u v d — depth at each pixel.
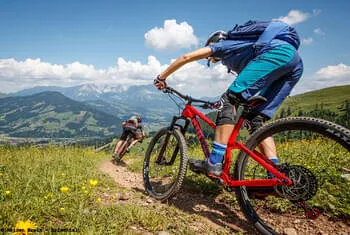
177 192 4.39
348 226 3.01
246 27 3.51
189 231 2.89
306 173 2.74
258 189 3.27
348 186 3.45
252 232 3.19
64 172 5.37
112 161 10.44
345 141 2.45
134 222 2.96
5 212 2.63
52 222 2.72
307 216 3.00
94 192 4.06
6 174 4.55
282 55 3.15
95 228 2.60
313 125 2.72
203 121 4.15
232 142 3.41
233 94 3.33
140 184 5.84
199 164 3.73
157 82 4.20
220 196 4.43
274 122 3.11
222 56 3.61
